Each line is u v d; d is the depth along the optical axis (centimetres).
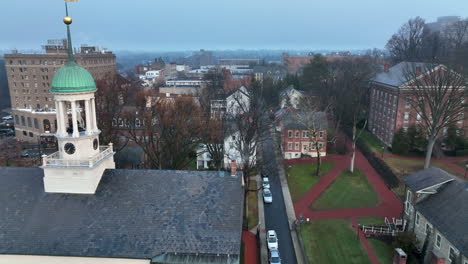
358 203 5244
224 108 7550
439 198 3784
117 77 8806
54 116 10212
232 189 2962
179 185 3000
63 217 2772
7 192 2956
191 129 6056
